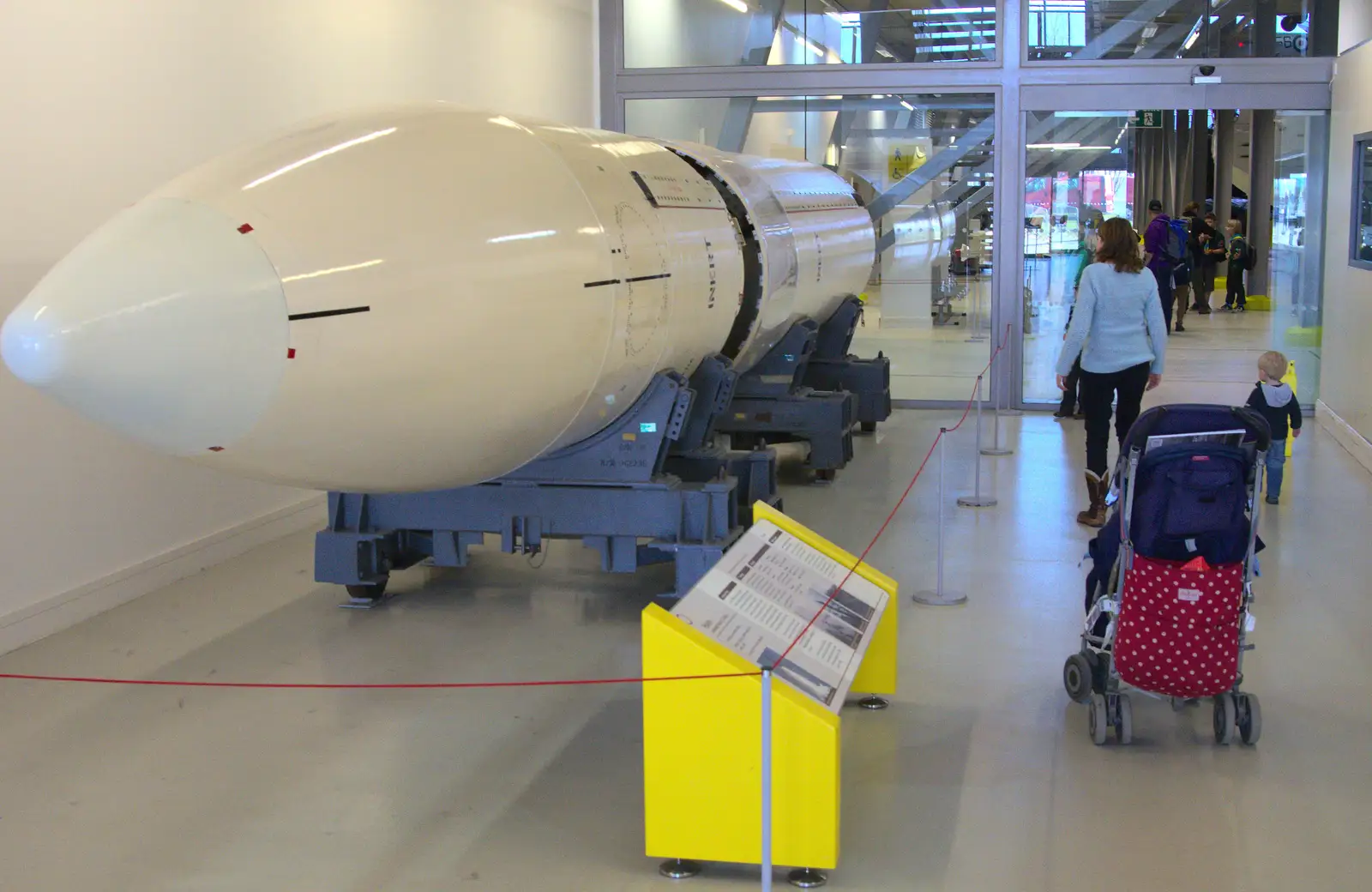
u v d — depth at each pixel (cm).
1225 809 322
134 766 360
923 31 976
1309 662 426
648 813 290
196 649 457
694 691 282
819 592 352
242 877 297
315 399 333
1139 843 304
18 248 459
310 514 659
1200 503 341
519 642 462
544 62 934
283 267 323
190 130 552
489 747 370
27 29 462
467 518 486
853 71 985
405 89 734
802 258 675
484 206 365
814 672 302
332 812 329
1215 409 346
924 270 1005
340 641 466
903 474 751
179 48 543
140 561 527
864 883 287
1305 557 552
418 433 360
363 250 337
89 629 481
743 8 1002
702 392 524
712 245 508
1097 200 970
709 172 586
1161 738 367
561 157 409
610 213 416
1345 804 324
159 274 312
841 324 858
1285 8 918
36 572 471
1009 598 503
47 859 307
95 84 496
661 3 1019
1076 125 961
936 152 990
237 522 595
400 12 727
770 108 1012
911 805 326
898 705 394
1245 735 359
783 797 282
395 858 305
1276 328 960
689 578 470
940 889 284
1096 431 612
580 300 387
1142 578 350
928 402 1017
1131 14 942
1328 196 901
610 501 475
